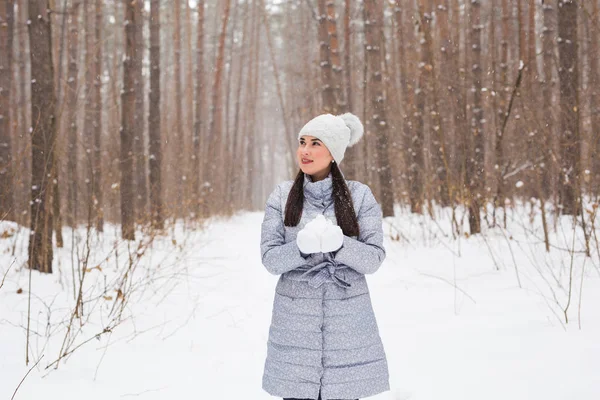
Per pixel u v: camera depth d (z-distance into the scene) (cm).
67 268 711
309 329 228
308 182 246
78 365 379
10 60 1320
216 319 529
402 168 1449
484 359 375
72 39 1411
